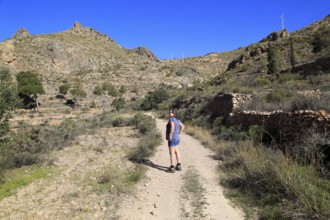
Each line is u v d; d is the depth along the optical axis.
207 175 9.26
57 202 7.32
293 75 28.59
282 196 6.33
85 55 140.50
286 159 7.67
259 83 29.14
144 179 8.98
